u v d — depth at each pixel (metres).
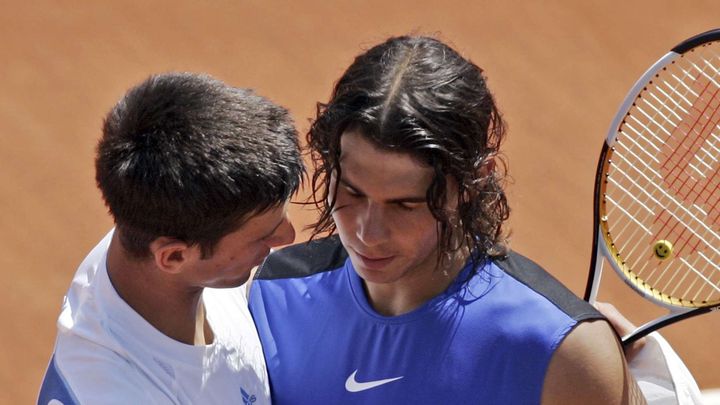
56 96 29.84
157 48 31.97
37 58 31.17
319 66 31.45
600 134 28.83
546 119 29.19
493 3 33.75
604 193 12.84
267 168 9.10
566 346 9.57
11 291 24.08
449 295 10.21
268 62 31.59
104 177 9.24
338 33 32.78
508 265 10.32
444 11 33.53
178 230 9.07
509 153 27.88
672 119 21.56
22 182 26.98
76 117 29.22
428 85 8.95
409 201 9.11
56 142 28.30
